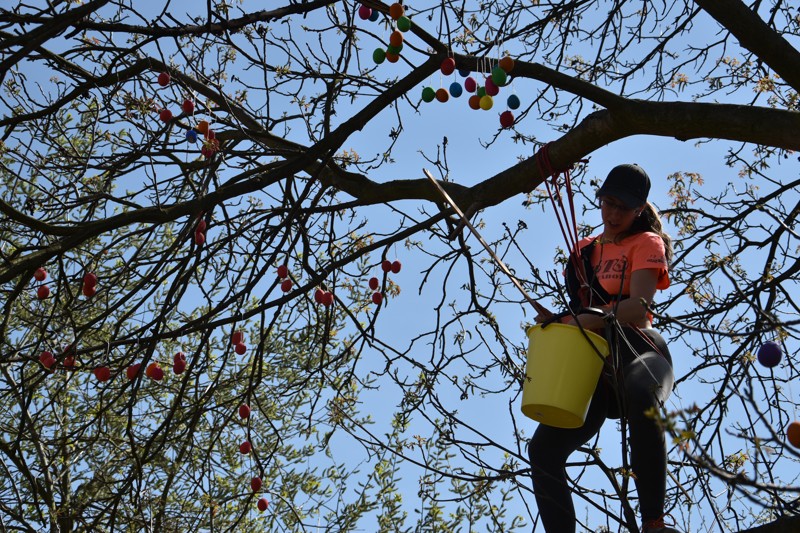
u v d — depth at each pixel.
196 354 4.57
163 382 6.71
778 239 4.98
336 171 5.05
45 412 6.78
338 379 5.82
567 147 4.24
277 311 4.76
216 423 5.13
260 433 7.41
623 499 2.98
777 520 2.74
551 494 3.27
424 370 4.49
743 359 2.77
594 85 4.17
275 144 5.36
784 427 4.70
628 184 3.37
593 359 3.20
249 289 4.62
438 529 6.95
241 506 7.09
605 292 3.39
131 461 5.75
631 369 3.13
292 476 7.39
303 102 4.94
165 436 4.59
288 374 7.32
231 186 4.56
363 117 4.58
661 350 3.28
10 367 6.13
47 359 4.28
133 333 4.50
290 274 5.35
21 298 6.24
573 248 3.45
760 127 3.89
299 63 4.88
